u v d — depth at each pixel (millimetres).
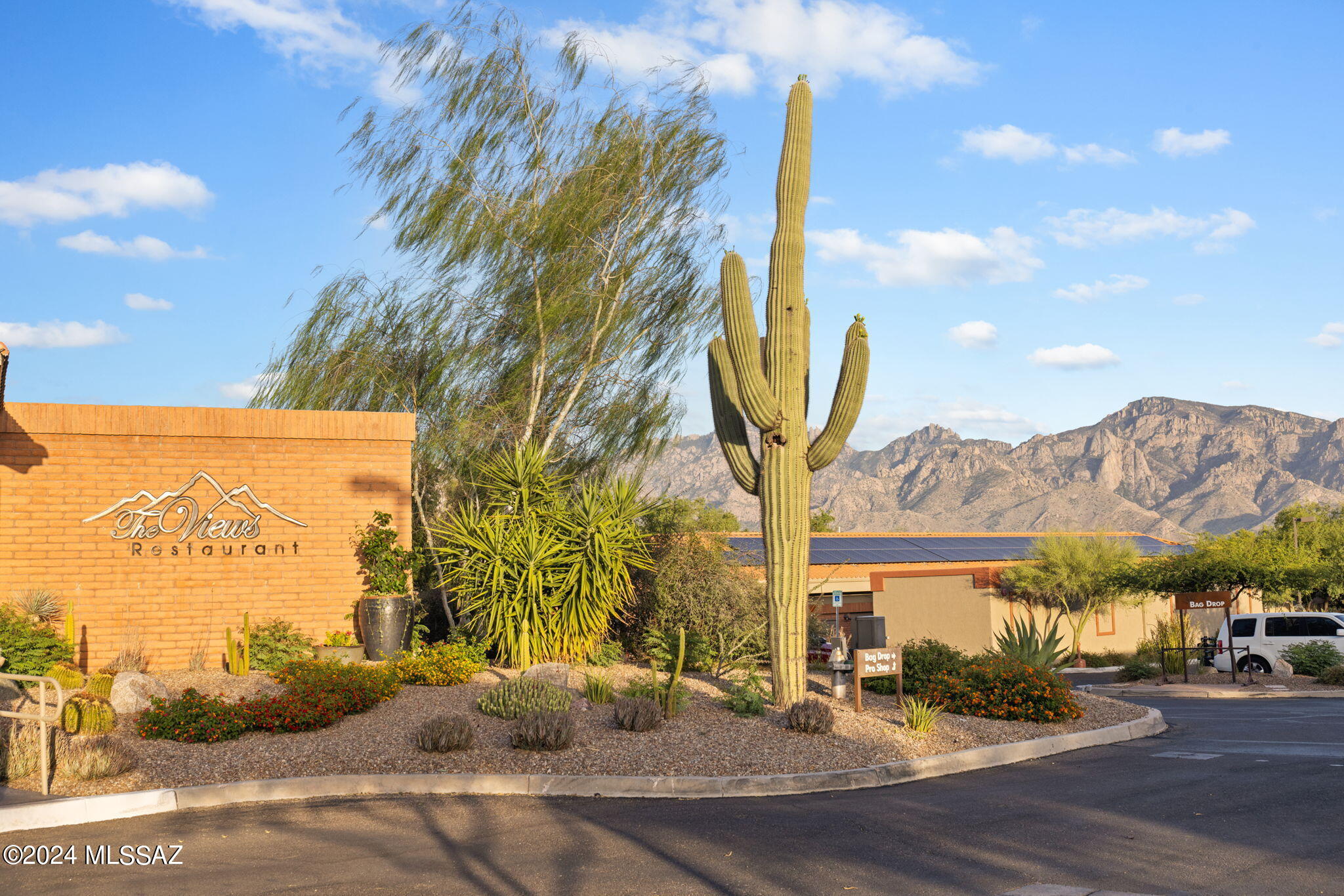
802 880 6770
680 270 22781
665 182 22266
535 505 17500
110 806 8664
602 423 22828
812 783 10156
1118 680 27484
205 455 16547
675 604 17438
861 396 13617
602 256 22156
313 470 17109
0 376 12789
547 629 16297
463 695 13906
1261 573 32562
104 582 15844
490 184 21750
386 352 22156
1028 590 35250
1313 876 6742
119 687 12422
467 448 21359
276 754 10578
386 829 8234
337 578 17047
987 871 6973
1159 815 8711
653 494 18875
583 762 10539
